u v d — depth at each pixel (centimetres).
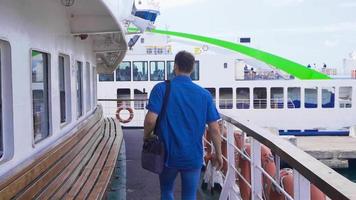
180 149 421
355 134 2503
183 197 441
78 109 802
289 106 2548
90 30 675
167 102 422
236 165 562
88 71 952
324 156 1955
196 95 425
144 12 1194
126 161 903
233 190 538
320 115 2558
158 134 427
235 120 492
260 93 2538
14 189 344
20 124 411
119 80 2470
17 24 406
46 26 514
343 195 204
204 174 686
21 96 416
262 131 400
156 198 638
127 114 2400
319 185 234
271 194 375
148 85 2466
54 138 550
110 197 634
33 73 470
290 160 288
